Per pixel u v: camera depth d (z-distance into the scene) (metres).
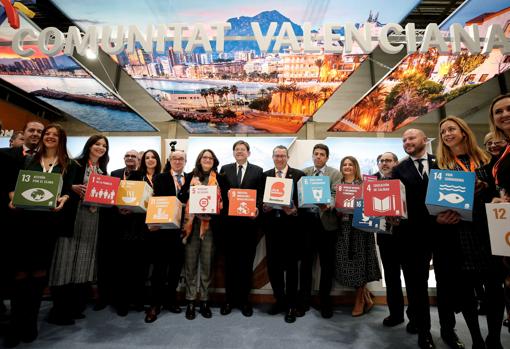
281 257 2.47
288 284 2.41
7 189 1.94
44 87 3.86
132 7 3.88
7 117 5.28
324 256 2.45
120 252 2.41
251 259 2.50
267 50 2.59
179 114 4.91
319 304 2.63
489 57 3.17
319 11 3.92
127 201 2.25
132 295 2.57
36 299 1.89
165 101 4.47
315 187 2.27
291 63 3.56
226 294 2.46
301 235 2.48
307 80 3.87
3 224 1.88
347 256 2.45
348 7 3.82
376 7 3.93
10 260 1.83
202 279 2.41
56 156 2.09
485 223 1.60
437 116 6.01
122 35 2.58
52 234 1.95
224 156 4.28
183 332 2.04
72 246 2.12
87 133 6.33
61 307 2.17
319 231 2.50
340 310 2.56
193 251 2.40
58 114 6.16
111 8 4.00
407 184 1.96
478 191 1.64
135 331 2.05
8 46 2.97
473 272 1.60
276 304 2.44
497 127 1.63
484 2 2.62
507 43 2.39
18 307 1.84
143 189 2.30
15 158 2.04
